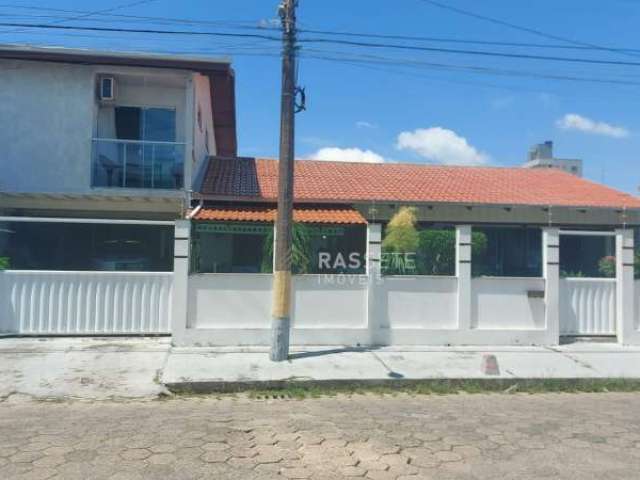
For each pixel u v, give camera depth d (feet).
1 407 23.66
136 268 47.29
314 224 39.75
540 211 52.44
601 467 16.99
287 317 32.24
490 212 51.65
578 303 39.14
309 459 17.22
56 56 43.09
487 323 37.42
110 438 18.97
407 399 26.48
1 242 45.75
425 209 50.67
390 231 37.93
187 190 44.91
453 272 37.70
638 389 29.78
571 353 35.45
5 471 15.89
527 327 37.73
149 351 32.99
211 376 28.43
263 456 17.39
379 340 36.35
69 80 44.73
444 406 24.93
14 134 44.09
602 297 39.27
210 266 41.16
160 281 36.04
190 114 45.96
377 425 21.16
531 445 18.98
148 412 22.91
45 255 46.91
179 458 17.07
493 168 67.15
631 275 38.88
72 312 35.24
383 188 52.37
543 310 37.93
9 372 28.40
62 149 44.50
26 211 46.91
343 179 55.06
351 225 39.86
